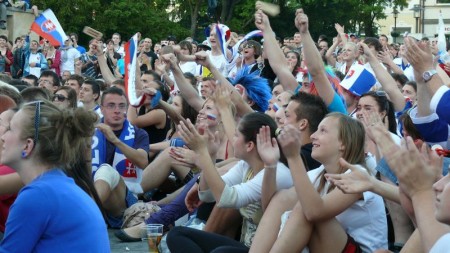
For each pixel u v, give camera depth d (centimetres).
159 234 654
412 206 400
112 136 823
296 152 515
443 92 495
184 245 608
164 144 929
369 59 848
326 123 557
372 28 4488
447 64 674
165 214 753
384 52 1044
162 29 3681
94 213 421
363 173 455
